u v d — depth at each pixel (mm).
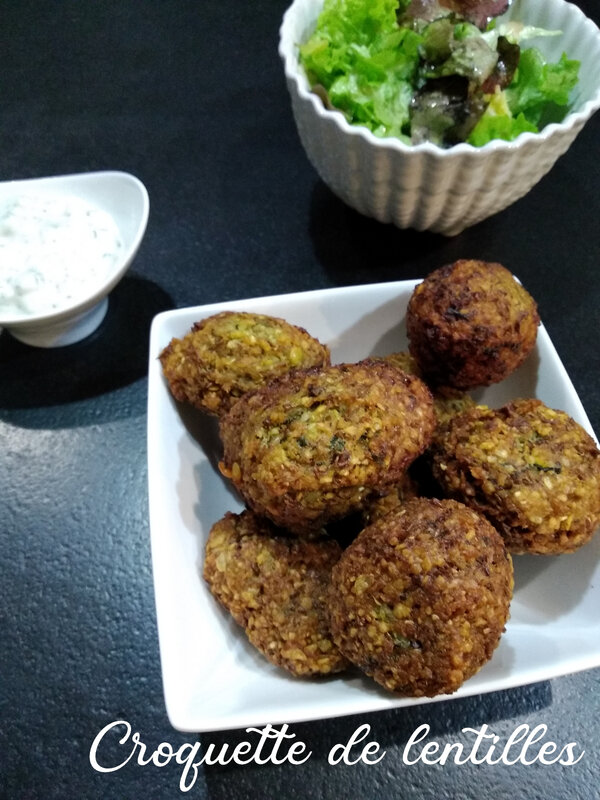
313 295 273
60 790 219
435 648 184
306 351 247
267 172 369
